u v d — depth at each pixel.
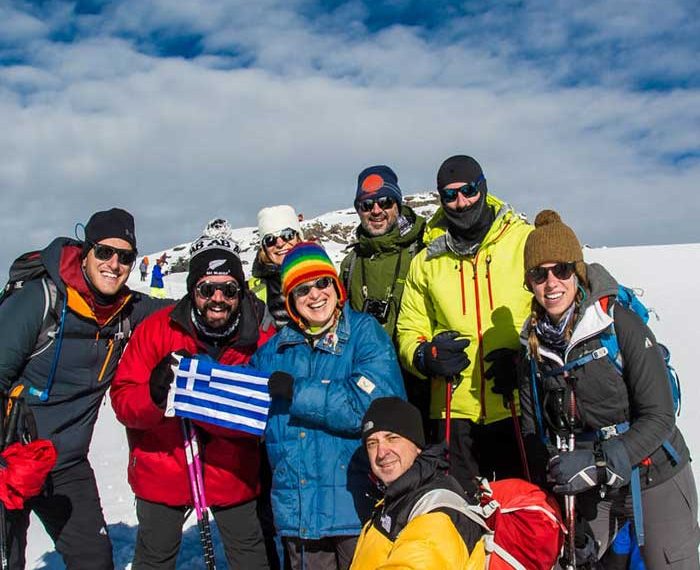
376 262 3.27
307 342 2.60
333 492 2.44
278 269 3.26
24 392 2.65
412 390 3.08
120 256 2.64
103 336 2.78
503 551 2.14
